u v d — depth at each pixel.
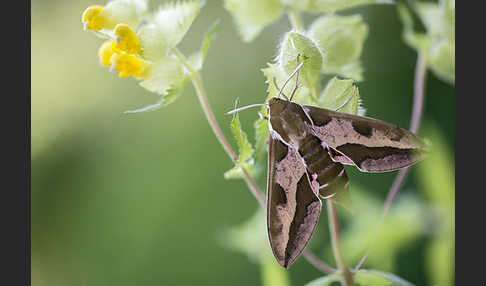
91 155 0.61
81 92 0.63
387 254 0.38
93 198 0.59
